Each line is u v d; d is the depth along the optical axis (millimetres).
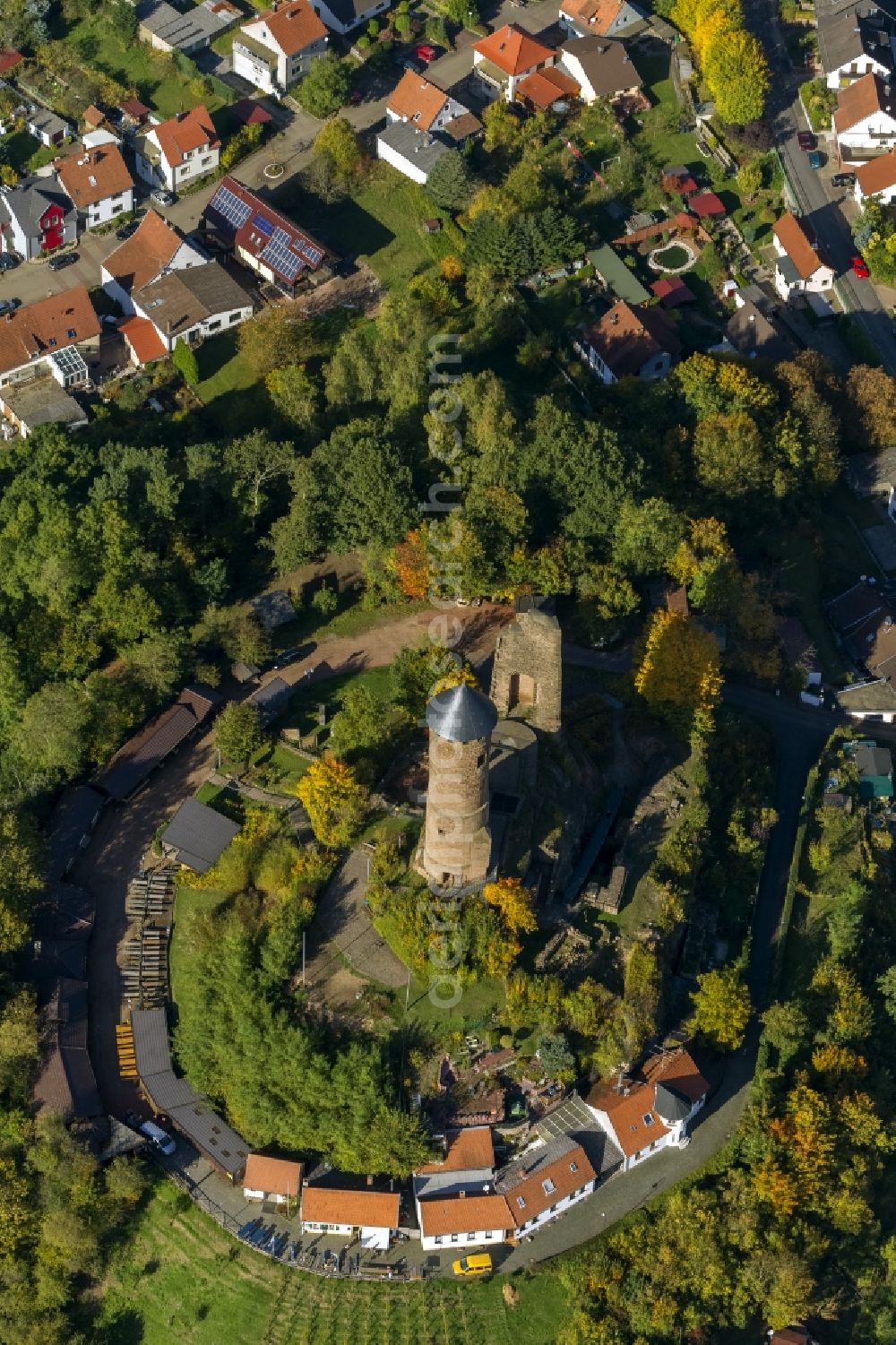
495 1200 168875
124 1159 173375
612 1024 176625
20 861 186000
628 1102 174500
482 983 178625
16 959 186250
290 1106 171125
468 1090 175000
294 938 177875
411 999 177125
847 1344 173500
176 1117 176375
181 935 188250
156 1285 172875
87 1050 181000
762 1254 169875
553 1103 175750
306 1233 172375
